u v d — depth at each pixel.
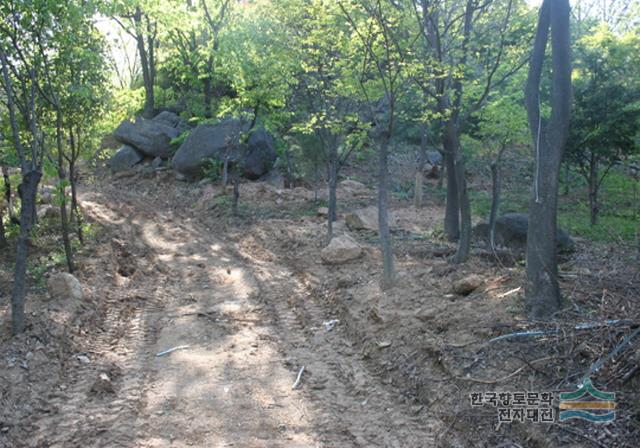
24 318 8.19
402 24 10.64
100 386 6.88
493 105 14.30
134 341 8.69
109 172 28.44
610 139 16.78
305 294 11.06
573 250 12.46
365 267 11.87
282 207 20.38
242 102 17.27
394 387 6.95
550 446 5.01
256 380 7.25
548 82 15.78
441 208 21.59
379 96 11.70
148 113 31.28
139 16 16.09
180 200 22.92
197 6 19.39
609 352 5.80
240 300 10.87
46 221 16.25
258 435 5.94
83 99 10.74
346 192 23.97
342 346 8.41
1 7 7.98
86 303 9.55
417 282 9.70
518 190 24.67
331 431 6.02
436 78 11.30
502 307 7.65
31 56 8.86
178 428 6.06
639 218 19.09
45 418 6.23
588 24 19.00
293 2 13.15
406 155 29.83
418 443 5.72
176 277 12.68
